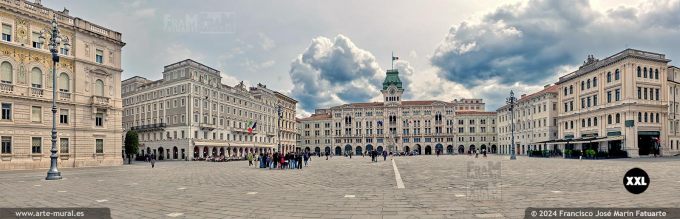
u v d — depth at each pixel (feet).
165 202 52.03
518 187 64.69
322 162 198.59
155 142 300.61
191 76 283.38
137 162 227.20
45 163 145.59
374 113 530.68
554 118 305.32
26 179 92.58
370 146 527.40
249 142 355.56
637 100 212.23
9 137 136.15
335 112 540.52
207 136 296.51
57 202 52.80
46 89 147.64
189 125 277.23
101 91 168.14
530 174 91.91
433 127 518.78
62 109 152.97
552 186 65.82
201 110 290.56
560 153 262.26
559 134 285.84
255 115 371.15
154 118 304.91
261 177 94.38
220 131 313.12
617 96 223.10
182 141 279.90
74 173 114.52
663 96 220.43
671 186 63.21
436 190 62.69
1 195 60.64
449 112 519.19
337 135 537.65
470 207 45.78
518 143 367.86
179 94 285.02
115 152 172.24
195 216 42.27
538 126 323.57
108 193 62.23
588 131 249.96
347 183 76.59
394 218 40.14
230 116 328.29
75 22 159.33
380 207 46.73
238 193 61.21
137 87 327.47
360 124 533.14
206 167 153.58
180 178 92.73
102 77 168.55
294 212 44.09
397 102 529.04
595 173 93.35
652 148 214.07
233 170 128.26
